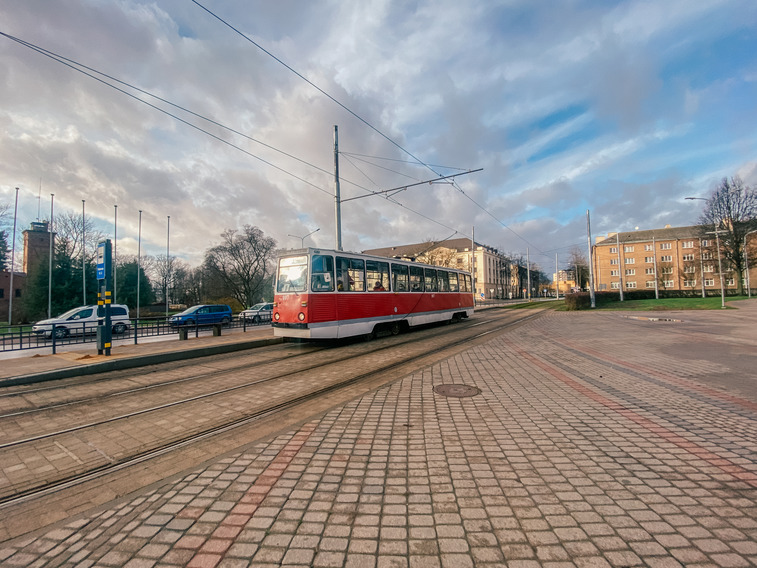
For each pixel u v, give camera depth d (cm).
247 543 240
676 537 235
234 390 675
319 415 505
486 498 287
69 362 912
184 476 343
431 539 239
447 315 1878
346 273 1247
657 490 295
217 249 5294
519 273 9931
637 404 526
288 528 254
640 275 7694
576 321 2155
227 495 302
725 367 775
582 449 376
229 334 1631
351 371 812
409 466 345
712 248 5131
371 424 462
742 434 410
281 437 426
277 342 1409
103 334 1019
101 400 630
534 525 251
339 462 357
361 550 230
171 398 632
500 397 574
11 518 288
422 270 1684
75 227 4016
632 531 242
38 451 421
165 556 231
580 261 8088
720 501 277
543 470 332
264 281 5919
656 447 378
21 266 4550
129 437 457
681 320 2084
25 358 998
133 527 264
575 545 230
